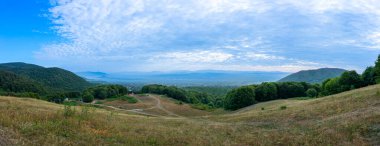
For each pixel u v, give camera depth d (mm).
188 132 23875
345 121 22984
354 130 19844
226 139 21219
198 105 123375
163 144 18328
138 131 22078
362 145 16797
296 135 21422
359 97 35156
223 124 30906
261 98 105500
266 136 22094
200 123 32156
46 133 16328
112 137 18062
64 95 140375
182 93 155500
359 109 28562
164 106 114750
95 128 20266
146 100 131375
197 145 18594
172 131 23625
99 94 141250
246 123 31312
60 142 14930
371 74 78250
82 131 18234
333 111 30578
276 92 108500
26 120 18797
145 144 17531
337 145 17547
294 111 35531
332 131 20734
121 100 125625
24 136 15078
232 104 98875
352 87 78812
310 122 27109
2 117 18031
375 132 18734
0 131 14516
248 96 97062
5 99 41156
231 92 101812
